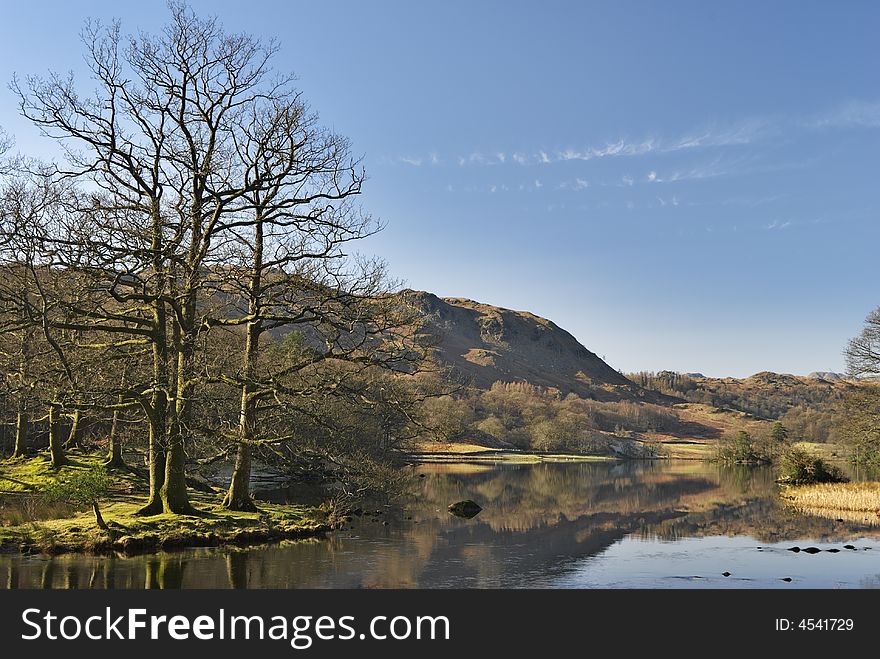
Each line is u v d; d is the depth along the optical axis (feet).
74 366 92.84
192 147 88.48
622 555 93.30
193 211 87.56
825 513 148.25
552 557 90.89
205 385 102.99
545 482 248.52
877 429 196.65
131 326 93.25
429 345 107.24
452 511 140.87
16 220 75.15
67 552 78.48
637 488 222.48
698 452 566.36
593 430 589.32
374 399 105.91
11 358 104.78
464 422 462.19
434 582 73.61
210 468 143.23
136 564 74.84
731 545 103.19
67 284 83.30
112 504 99.04
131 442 151.74
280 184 94.02
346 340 104.01
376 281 98.43
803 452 220.23
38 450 145.38
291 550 88.02
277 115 92.84
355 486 136.15
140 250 81.71
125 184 88.48
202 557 80.07
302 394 100.53
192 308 92.58
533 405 588.09
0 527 82.99
